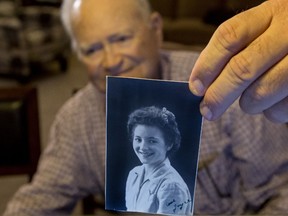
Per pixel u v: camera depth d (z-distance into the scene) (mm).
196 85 311
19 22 3055
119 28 699
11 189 1813
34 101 1021
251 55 289
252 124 656
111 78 321
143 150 336
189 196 345
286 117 328
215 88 305
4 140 1025
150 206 350
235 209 681
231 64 296
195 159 335
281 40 283
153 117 328
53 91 2932
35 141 1034
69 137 839
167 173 341
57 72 3404
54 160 863
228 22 300
